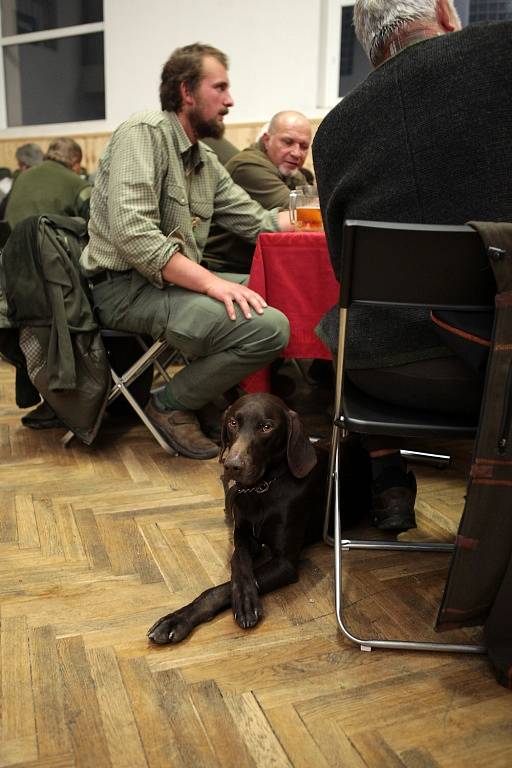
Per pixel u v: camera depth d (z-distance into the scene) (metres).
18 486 2.21
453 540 1.85
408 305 1.17
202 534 1.87
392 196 1.24
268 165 3.20
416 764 1.08
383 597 1.57
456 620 1.22
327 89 5.32
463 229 1.07
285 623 1.47
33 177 4.18
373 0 1.38
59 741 1.11
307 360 4.04
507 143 1.16
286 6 5.18
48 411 2.79
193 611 1.44
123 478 2.29
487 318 1.18
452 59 1.17
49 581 1.62
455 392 1.29
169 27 5.70
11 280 2.31
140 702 1.21
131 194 2.26
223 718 1.17
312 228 2.31
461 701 1.22
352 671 1.31
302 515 1.62
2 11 6.85
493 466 1.12
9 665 1.31
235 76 5.49
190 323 2.29
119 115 6.20
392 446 1.80
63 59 6.61
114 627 1.44
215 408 2.78
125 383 2.49
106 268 2.42
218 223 2.85
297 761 1.08
